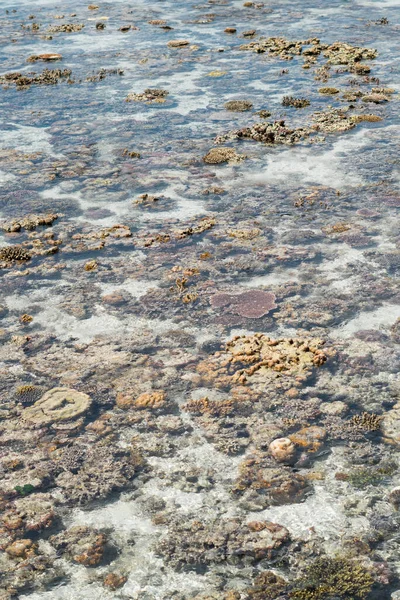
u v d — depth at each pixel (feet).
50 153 31.81
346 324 20.27
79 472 16.19
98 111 37.32
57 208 26.99
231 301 21.42
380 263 22.97
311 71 43.73
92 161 30.89
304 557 14.39
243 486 15.78
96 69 45.50
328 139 32.50
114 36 54.85
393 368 18.61
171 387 18.30
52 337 20.22
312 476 15.92
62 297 21.89
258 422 17.25
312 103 37.58
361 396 17.80
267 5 65.82
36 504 15.52
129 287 22.29
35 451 16.70
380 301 21.16
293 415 17.37
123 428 17.21
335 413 17.37
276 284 22.15
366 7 63.82
